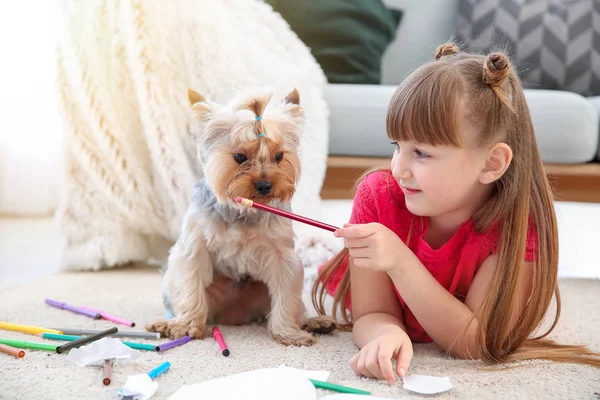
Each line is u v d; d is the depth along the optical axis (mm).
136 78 1987
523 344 1289
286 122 1340
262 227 1344
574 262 2271
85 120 2031
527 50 2695
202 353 1232
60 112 2033
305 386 983
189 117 2008
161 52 1990
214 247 1383
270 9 2373
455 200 1188
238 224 1347
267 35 2277
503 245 1207
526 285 1256
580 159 2256
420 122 1134
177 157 2008
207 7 2061
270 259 1387
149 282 1927
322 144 2203
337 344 1323
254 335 1400
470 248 1250
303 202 2092
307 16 2631
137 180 2080
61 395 993
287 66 2189
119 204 2078
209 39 1999
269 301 1512
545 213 1268
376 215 1352
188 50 1985
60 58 2021
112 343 1148
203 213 1369
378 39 2729
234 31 2123
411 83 1172
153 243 2207
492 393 1025
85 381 1054
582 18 2699
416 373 1124
